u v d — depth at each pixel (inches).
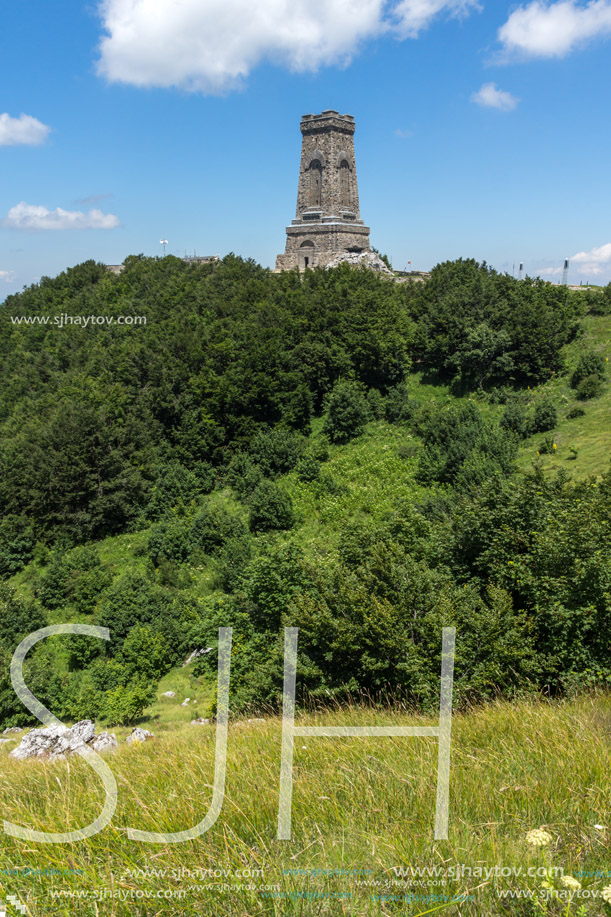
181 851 221.1
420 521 1101.1
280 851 220.2
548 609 591.5
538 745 293.1
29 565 2242.9
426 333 2945.4
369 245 3853.3
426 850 209.5
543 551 661.3
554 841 211.3
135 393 2763.3
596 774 253.0
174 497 2407.7
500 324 2787.9
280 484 2356.1
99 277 4352.9
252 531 2171.5
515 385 2736.2
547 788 245.8
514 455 2160.4
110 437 2444.6
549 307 2928.2
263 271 3816.4
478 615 591.2
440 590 651.5
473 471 2005.4
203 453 2596.0
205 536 2155.5
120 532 2340.1
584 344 2871.6
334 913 184.1
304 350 2805.1
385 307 2938.0
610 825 213.6
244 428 2596.0
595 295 3280.0
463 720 366.9
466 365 2758.4
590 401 2461.9
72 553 2166.6
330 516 2100.1
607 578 580.4
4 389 3184.1
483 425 2337.6
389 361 2815.0
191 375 2706.7
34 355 3371.1
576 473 1956.2
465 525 825.5
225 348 2723.9
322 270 3390.7
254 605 1171.3
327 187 3587.6
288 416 2657.5
